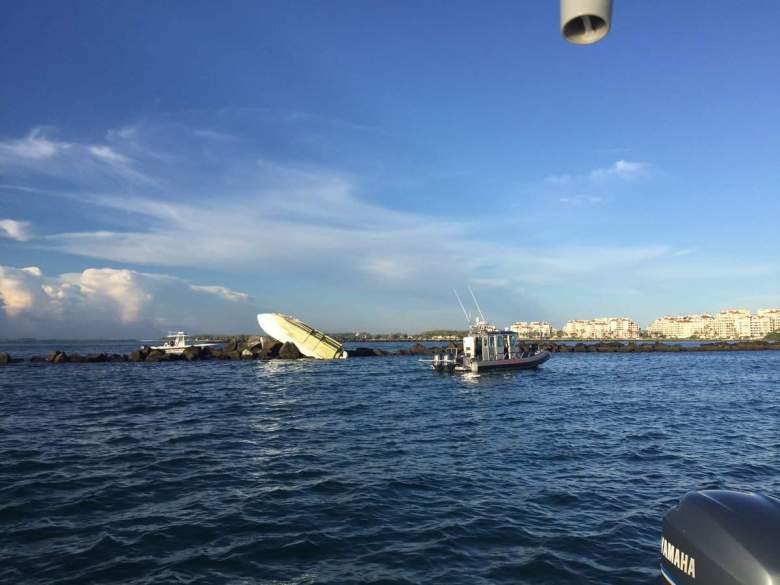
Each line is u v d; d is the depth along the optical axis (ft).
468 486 39.70
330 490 38.65
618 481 41.06
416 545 28.37
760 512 12.14
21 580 24.18
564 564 25.84
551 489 38.83
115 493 37.91
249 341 269.03
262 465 46.29
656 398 98.07
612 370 179.63
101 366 206.39
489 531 30.40
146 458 48.98
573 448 53.31
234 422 70.23
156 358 242.78
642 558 26.53
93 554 27.17
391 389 116.16
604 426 66.74
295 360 243.60
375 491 38.29
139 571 25.16
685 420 71.61
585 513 33.50
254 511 33.99
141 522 31.99
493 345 165.58
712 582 11.75
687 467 45.44
